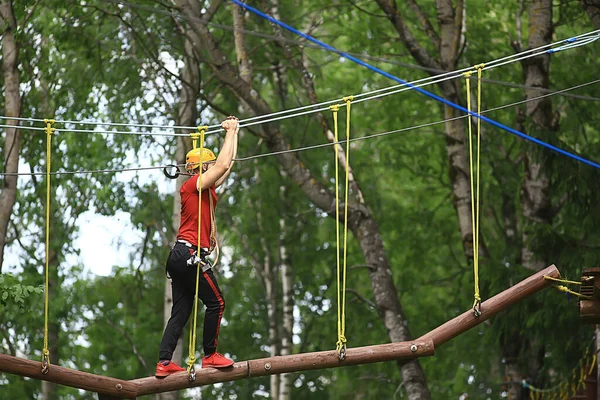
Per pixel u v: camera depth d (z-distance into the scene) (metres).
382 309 19.20
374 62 25.23
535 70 19.50
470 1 23.67
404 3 23.80
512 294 10.13
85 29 21.14
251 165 26.44
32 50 19.88
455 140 20.09
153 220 24.97
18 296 13.03
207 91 22.89
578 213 19.62
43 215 24.81
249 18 22.58
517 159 26.00
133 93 22.12
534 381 20.78
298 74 22.44
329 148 25.75
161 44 21.34
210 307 9.56
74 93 21.77
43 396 27.58
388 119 26.28
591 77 22.69
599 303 10.55
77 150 22.80
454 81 19.98
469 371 28.66
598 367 15.84
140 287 26.44
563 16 22.73
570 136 25.08
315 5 22.88
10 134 18.00
